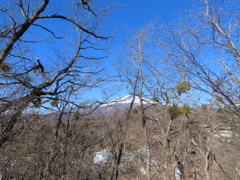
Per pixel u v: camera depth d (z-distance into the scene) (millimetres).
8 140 3689
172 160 3906
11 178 3660
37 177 3848
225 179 4500
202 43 3666
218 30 3664
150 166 4043
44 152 3941
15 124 3764
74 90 4883
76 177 4109
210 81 3021
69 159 4230
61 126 4277
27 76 5953
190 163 4016
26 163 3766
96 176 4293
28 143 3812
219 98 3170
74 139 4266
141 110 5383
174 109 4758
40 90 6789
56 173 4000
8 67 5703
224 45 3469
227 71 3312
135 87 5848
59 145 4105
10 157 3584
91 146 4535
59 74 8023
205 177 4035
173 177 3797
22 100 4000
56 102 4230
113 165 4363
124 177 4277
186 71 3277
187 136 4152
